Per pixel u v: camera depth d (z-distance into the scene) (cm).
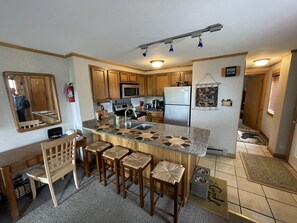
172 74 391
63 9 114
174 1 107
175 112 350
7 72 187
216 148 312
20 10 113
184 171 167
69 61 249
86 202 187
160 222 157
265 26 152
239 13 125
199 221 158
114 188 212
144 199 191
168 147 164
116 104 383
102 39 181
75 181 210
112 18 131
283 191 202
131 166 171
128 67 374
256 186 213
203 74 298
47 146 166
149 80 438
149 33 165
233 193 200
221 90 288
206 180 192
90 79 272
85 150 229
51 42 188
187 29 156
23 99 206
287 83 270
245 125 559
